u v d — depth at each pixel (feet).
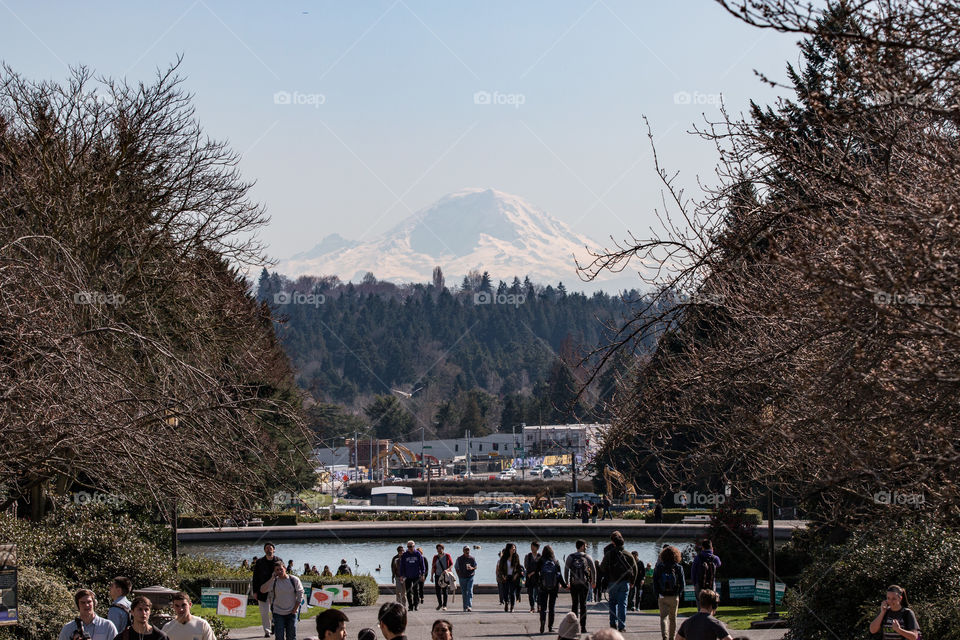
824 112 34.35
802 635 67.51
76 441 53.16
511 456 634.02
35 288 56.65
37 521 91.15
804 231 38.58
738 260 40.83
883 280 29.25
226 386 69.05
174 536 106.32
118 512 101.30
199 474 61.31
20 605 61.00
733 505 126.41
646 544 209.46
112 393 55.36
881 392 32.35
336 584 114.11
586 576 76.18
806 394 35.22
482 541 228.22
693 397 45.39
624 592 71.15
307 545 223.30
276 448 71.10
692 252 42.01
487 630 82.74
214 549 212.02
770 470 45.73
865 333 30.71
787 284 39.06
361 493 471.21
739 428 41.86
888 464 32.60
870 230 30.17
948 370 30.89
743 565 123.24
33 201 90.84
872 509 43.98
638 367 49.49
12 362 50.37
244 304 116.57
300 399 186.29
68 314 57.21
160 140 111.75
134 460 54.70
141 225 105.29
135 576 78.18
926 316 29.94
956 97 32.35
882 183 33.63
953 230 28.66
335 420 631.56
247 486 64.59
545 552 80.89
